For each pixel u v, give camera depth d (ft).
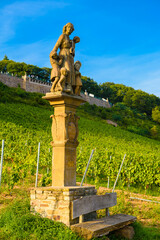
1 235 19.19
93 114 255.91
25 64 311.88
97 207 23.76
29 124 123.44
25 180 43.16
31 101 203.10
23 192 34.55
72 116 24.97
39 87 252.01
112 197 26.43
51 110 199.11
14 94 205.87
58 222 21.02
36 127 119.44
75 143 25.18
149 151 109.40
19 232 19.39
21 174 40.40
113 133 171.42
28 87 240.12
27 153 59.00
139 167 55.36
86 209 22.25
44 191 22.50
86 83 391.04
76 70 26.32
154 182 56.03
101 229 19.90
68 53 26.04
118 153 66.85
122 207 32.22
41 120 146.82
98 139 119.03
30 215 21.57
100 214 28.71
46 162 56.59
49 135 94.99
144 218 30.83
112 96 428.97
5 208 25.86
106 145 99.45
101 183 55.57
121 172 55.83
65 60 25.59
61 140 24.25
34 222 20.56
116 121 262.88
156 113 364.38
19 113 148.66
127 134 190.39
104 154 64.75
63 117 24.36
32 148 64.39
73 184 24.85
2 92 186.39
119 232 23.76
